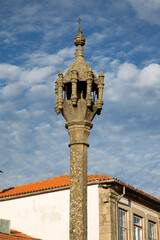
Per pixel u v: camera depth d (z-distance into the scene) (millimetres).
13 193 25078
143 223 24594
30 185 27047
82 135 13406
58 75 13852
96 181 22219
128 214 23391
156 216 26125
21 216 24203
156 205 26141
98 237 21438
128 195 23766
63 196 23328
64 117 13805
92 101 13883
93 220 21859
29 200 24344
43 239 23016
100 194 22172
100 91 13812
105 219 21641
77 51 14336
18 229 23938
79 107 13430
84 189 12922
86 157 13336
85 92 14078
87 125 13516
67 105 13516
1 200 25266
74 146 13336
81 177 12984
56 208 23297
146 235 24547
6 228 20734
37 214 23750
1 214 24859
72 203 12781
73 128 13453
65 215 22891
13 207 24688
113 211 22031
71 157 13281
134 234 23766
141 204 24906
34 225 23578
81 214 12609
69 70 13875
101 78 13906
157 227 25906
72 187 12953
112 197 22234
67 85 14039
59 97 13633
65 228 22609
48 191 23812
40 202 23922
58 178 26719
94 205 22094
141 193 24281
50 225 23141
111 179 21938
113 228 21625
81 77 13570
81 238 12375
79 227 12484
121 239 22422
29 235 23484
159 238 25734
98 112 13891
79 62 13977
